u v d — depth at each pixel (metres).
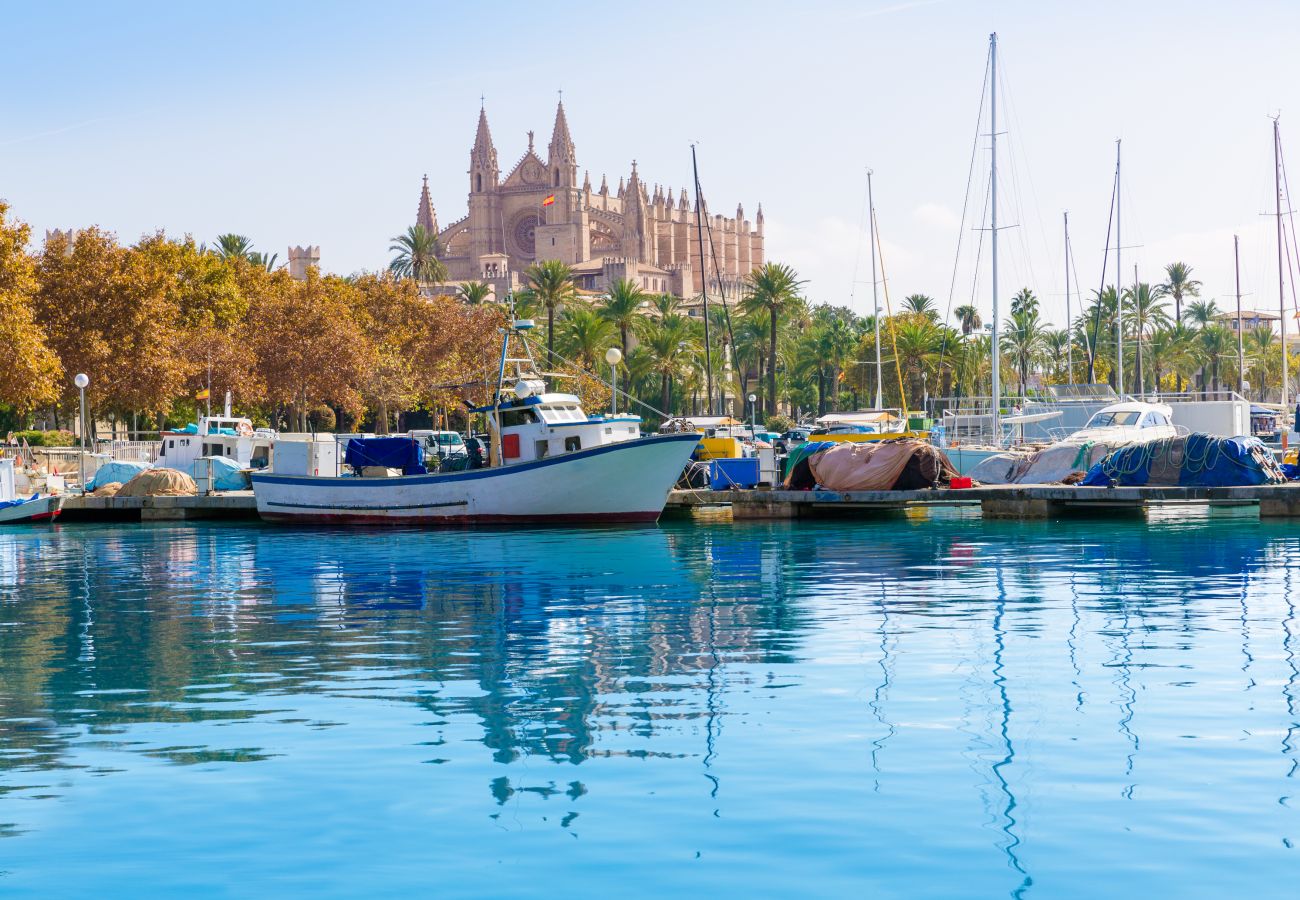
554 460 39.25
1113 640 17.98
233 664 17.20
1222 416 58.62
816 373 146.00
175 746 12.71
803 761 11.85
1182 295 155.25
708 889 8.87
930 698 14.41
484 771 11.70
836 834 9.89
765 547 32.97
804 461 44.91
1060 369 139.75
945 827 10.01
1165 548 30.98
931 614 20.72
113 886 9.04
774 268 118.75
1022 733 12.75
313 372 84.12
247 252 124.69
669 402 112.25
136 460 63.16
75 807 10.74
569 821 10.28
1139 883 8.86
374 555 32.38
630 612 21.48
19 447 60.53
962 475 47.62
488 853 9.59
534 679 15.88
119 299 70.44
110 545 37.47
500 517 40.25
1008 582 24.80
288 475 44.19
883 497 41.66
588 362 107.00
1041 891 8.75
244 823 10.30
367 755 12.30
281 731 13.29
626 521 40.44
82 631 20.36
